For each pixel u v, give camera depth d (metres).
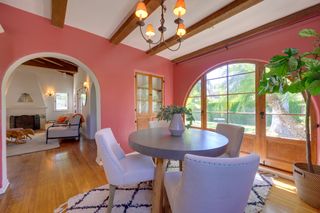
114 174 1.55
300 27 2.40
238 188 0.97
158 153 1.37
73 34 2.80
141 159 1.91
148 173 1.66
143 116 3.93
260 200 1.92
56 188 2.17
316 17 2.24
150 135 1.90
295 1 2.08
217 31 2.87
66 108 9.38
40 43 2.46
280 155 2.71
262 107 2.92
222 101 3.56
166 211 1.57
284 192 2.09
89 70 3.01
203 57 3.86
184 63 4.34
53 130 4.94
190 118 1.97
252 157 0.96
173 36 3.03
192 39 3.19
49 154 3.74
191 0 2.06
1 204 1.83
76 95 8.30
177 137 1.80
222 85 3.56
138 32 2.98
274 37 2.67
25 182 2.34
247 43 3.03
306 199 1.85
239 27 2.73
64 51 2.70
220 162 0.88
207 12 2.32
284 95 2.68
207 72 3.86
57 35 2.63
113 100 3.33
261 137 2.93
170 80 4.57
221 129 2.50
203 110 3.95
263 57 2.81
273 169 2.73
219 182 0.92
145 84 3.99
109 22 2.68
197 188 0.95
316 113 2.34
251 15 2.38
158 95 4.34
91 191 2.09
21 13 2.30
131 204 1.81
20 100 7.72
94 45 3.05
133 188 2.15
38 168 2.88
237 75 3.29
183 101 4.37
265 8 2.21
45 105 8.43
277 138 2.74
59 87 9.16
